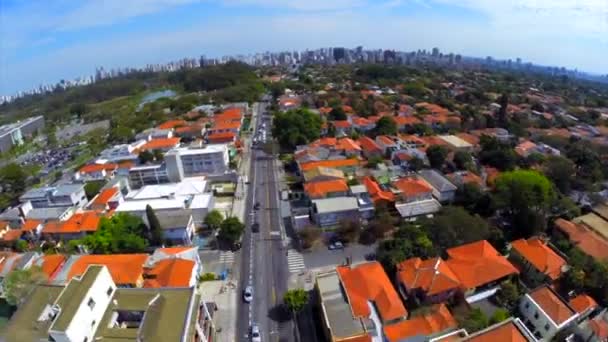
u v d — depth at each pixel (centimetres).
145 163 10675
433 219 6519
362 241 6806
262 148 12444
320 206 7050
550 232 6700
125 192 9275
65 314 3622
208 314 4675
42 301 4216
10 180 10300
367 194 7725
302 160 10012
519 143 10812
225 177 9669
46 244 7219
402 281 5253
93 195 9025
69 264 5869
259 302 5409
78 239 7188
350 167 9544
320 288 4966
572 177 7975
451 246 6062
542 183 6725
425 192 7731
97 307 3972
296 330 4866
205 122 15125
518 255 5741
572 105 18088
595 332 4219
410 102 17500
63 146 16150
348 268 5319
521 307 4853
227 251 6731
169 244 6925
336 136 12631
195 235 7256
